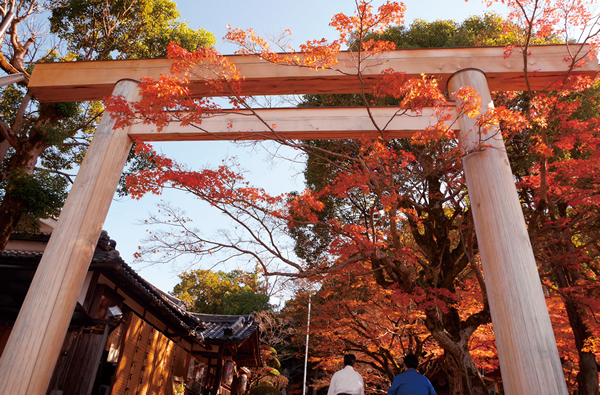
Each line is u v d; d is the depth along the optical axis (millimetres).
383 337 12523
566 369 12797
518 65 6402
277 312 25359
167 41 12977
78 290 5207
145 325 8914
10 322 9055
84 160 5926
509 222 4988
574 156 9914
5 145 9461
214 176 6363
